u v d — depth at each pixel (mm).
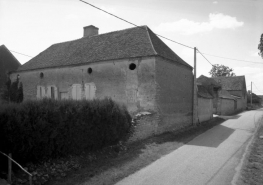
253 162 8008
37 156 6430
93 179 6316
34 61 20516
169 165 7867
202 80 26547
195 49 17234
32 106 6430
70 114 7309
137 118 11141
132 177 6688
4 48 24453
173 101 14734
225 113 30250
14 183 5328
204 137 13391
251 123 20344
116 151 9141
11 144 5777
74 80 16172
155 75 12523
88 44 17953
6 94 20609
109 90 14266
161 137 12156
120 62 13867
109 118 8875
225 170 7352
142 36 14867
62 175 6375
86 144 7992
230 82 47656
